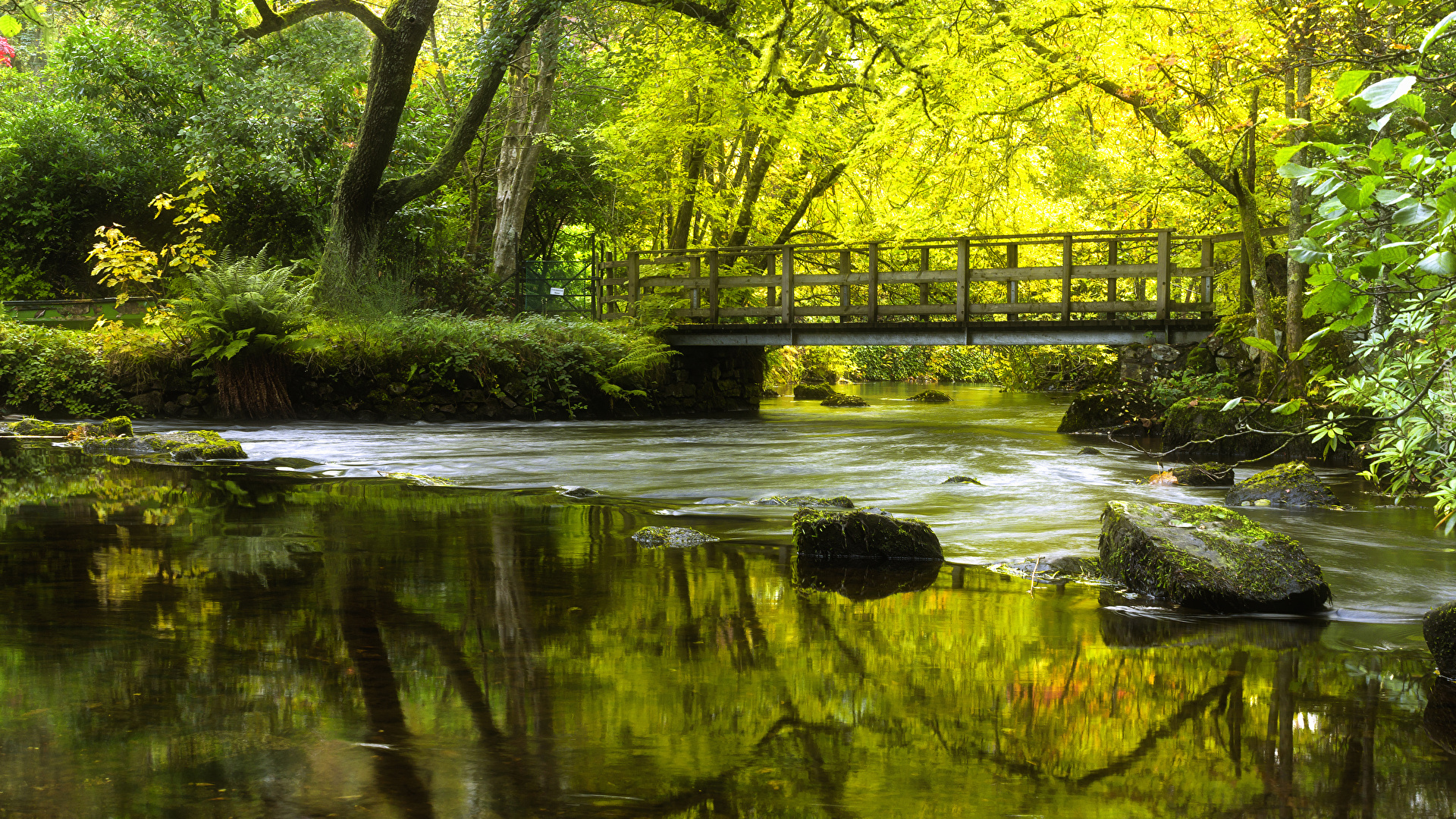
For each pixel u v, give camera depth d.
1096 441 11.43
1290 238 9.84
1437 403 3.65
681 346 16.55
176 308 12.77
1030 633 3.02
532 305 19.64
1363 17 5.64
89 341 12.47
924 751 1.95
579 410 14.63
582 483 7.04
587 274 20.92
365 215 14.83
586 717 2.10
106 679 2.27
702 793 1.70
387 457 8.73
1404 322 3.37
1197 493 6.75
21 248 17.94
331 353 12.93
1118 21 11.19
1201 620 3.27
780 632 2.93
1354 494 6.80
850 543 4.28
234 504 5.54
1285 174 2.16
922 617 3.20
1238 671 2.61
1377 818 1.66
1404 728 2.14
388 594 3.29
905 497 6.39
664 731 2.02
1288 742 2.04
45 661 2.39
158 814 1.55
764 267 18.30
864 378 32.47
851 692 2.33
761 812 1.62
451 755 1.84
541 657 2.57
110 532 4.43
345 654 2.54
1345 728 2.14
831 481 7.23
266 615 2.93
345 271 14.26
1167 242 13.01
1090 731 2.08
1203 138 10.88
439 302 16.94
